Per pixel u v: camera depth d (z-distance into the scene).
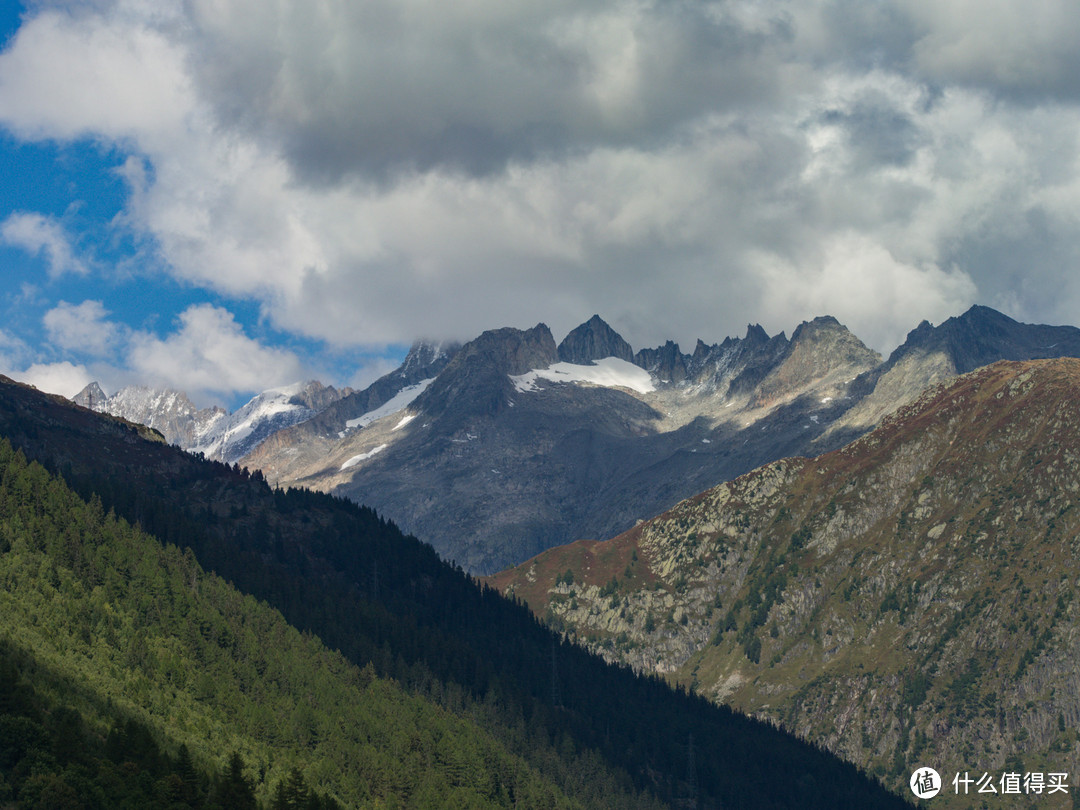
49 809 178.75
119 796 188.75
